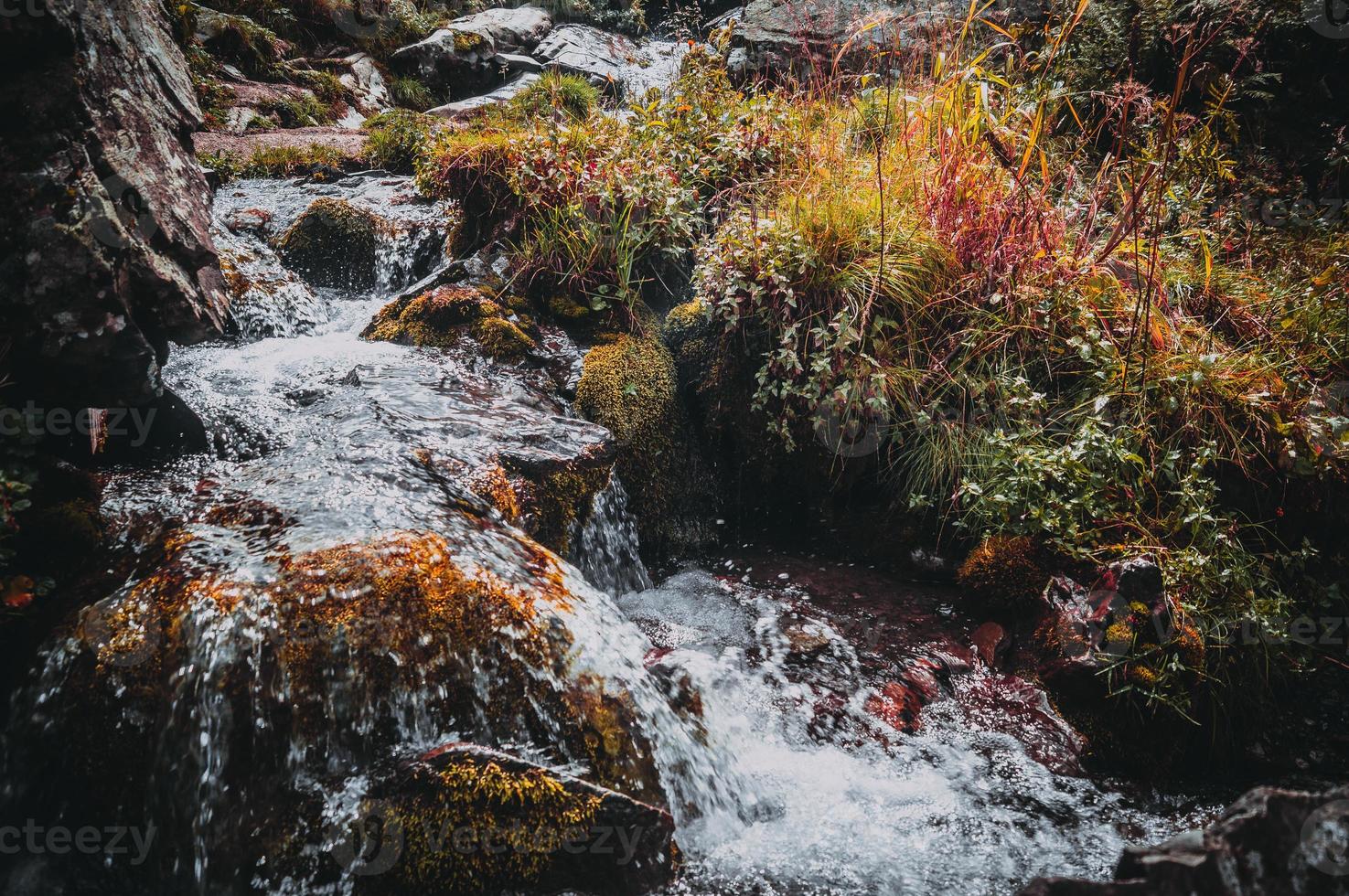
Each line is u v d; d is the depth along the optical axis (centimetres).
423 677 244
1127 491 336
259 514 282
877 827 265
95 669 239
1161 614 304
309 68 1119
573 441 366
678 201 469
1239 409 347
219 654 235
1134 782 291
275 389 389
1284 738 311
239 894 222
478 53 1244
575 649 265
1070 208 425
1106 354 362
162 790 231
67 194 272
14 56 271
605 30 1480
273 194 633
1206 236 422
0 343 274
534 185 479
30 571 276
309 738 234
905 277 395
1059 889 191
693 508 428
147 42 330
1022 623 340
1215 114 425
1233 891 189
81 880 234
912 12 599
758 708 305
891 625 355
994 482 362
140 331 296
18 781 242
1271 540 341
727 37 689
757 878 243
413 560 260
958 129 417
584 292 459
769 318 407
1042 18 597
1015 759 294
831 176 444
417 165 634
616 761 251
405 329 442
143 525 289
